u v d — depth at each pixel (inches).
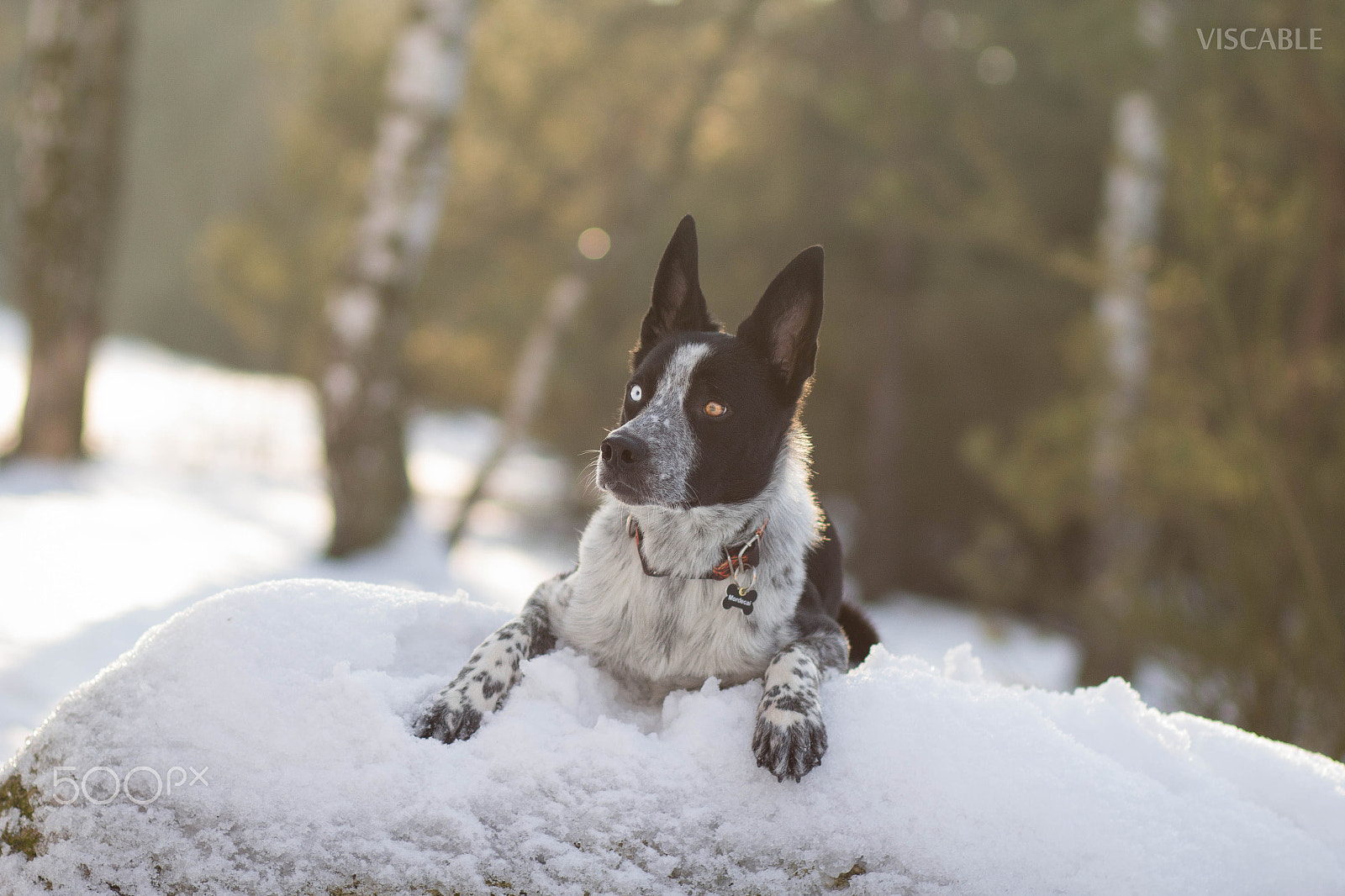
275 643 100.6
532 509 687.1
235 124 1417.3
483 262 613.0
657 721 108.0
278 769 91.7
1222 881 93.0
